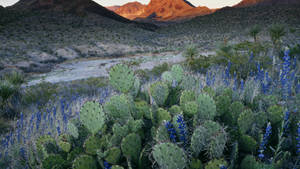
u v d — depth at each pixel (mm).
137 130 1816
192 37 84312
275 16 96750
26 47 43500
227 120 1860
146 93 2533
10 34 57156
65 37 64875
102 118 1774
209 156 1524
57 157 1652
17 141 2988
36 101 7961
